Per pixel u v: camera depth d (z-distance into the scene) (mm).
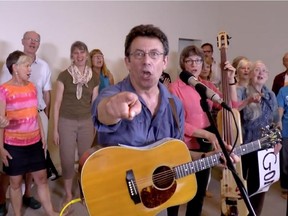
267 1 4344
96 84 2914
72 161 2777
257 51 4535
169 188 1366
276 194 3107
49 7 3361
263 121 2182
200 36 4859
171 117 1371
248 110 2180
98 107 984
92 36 3715
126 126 1245
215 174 3572
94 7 3684
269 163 1982
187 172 1403
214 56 4977
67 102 2717
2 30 3100
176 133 1412
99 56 3445
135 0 4035
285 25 4152
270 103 2262
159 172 1330
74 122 2732
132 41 1171
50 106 3232
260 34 4477
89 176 1209
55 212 2580
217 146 1777
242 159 1990
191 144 1956
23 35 3066
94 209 1223
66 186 2781
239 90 2299
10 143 2205
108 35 3848
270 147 1745
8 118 2166
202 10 4820
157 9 4285
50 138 3498
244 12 4664
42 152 2385
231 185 1863
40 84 2945
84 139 2781
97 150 1219
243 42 4723
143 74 1168
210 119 1234
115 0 3844
